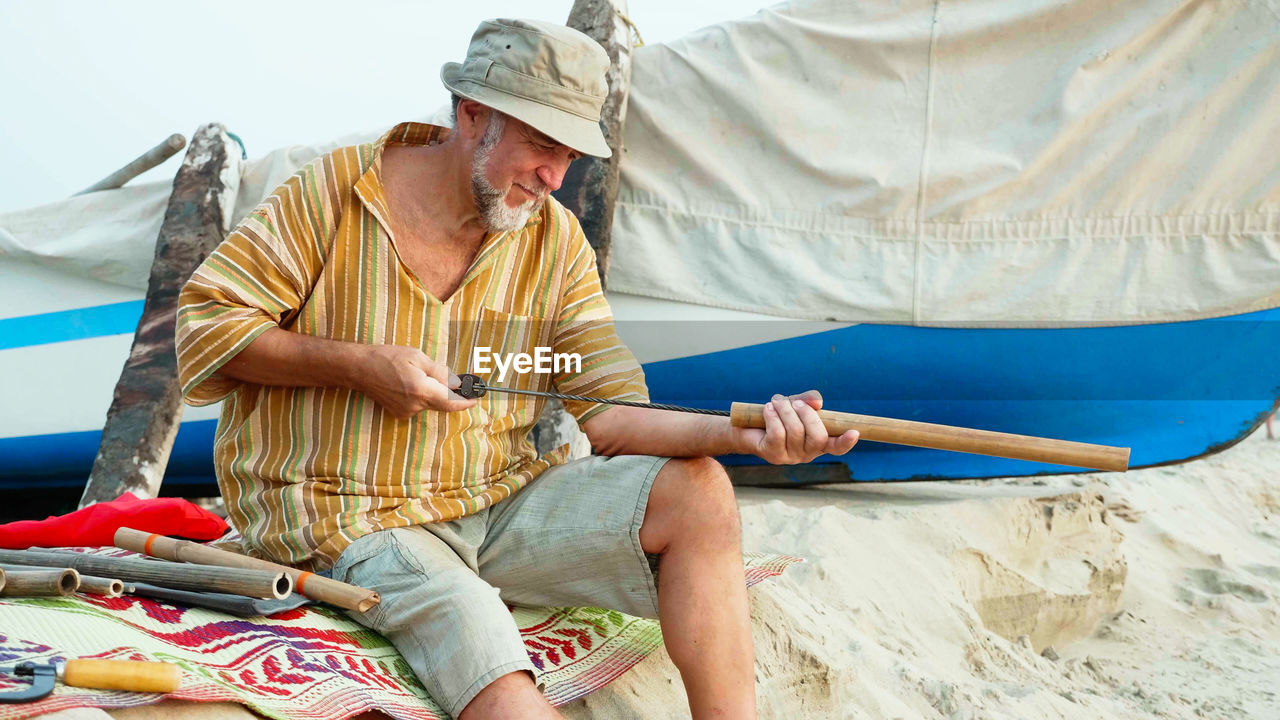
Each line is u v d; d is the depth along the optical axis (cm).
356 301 259
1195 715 416
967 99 487
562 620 285
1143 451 537
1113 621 516
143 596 241
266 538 258
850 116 499
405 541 248
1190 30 464
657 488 250
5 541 321
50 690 179
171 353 524
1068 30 473
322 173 260
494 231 263
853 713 317
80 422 588
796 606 357
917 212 491
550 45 248
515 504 272
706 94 513
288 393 260
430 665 229
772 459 241
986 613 479
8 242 582
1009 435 230
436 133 272
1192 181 467
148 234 575
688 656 241
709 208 515
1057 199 479
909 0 489
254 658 221
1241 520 677
